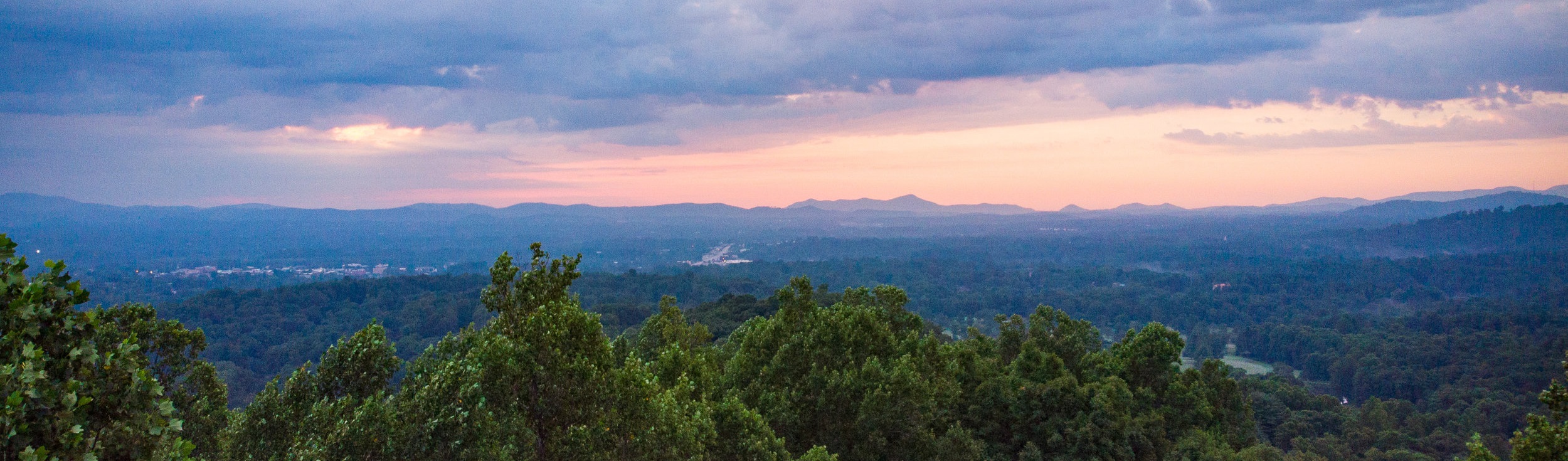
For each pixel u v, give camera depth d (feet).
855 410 90.94
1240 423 143.33
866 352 102.17
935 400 104.88
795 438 92.32
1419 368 378.12
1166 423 130.41
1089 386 126.21
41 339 28.60
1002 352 168.35
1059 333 165.89
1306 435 219.61
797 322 113.39
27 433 26.32
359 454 47.09
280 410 55.11
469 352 55.67
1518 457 55.31
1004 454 116.88
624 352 109.19
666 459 56.13
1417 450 208.03
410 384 55.42
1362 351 422.82
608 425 54.60
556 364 52.80
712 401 85.35
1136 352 145.18
